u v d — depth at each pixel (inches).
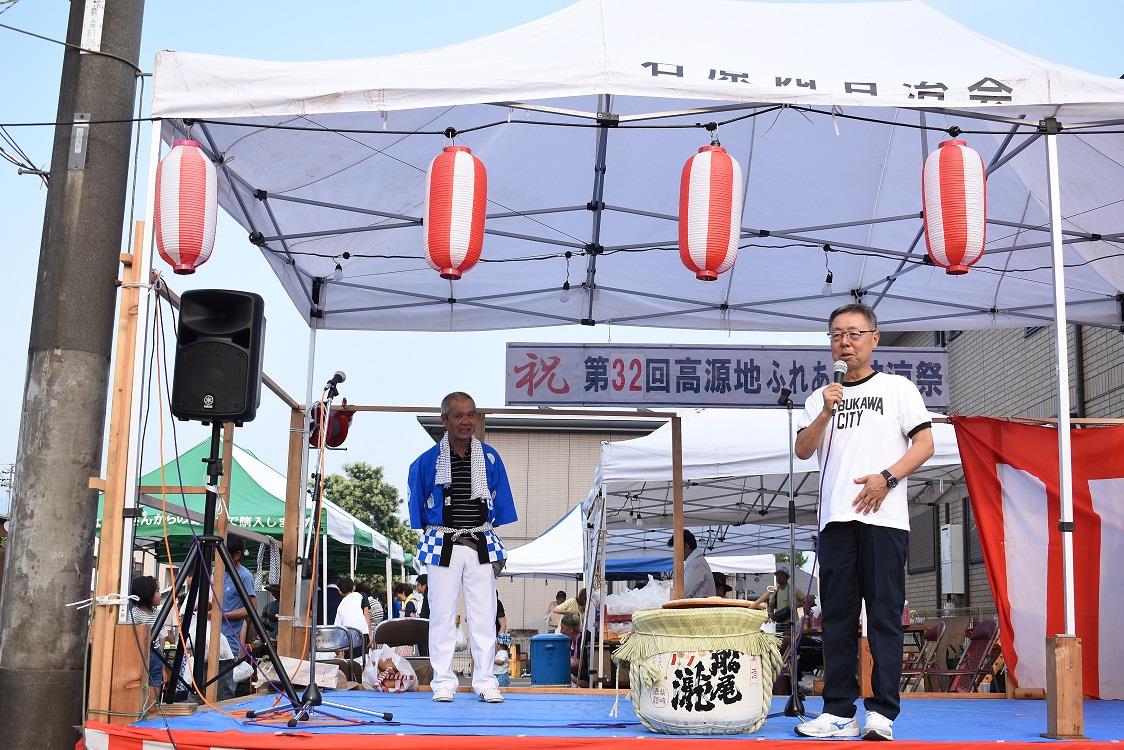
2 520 433.1
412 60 191.2
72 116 209.6
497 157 283.9
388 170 272.7
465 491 233.8
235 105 186.1
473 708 213.9
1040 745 157.8
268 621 321.1
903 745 156.1
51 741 189.5
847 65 190.5
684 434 362.0
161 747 163.0
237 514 426.3
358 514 1498.5
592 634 346.6
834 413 171.2
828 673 167.6
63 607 194.4
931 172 204.2
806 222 311.9
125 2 215.8
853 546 165.8
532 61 185.9
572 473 1099.3
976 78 185.8
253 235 280.2
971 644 357.7
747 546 636.1
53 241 205.5
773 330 358.3
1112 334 394.0
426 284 333.1
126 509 179.2
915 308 350.9
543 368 352.8
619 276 338.3
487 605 233.3
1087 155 255.9
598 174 283.1
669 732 168.2
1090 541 260.1
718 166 202.7
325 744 158.6
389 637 334.6
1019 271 323.3
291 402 294.0
